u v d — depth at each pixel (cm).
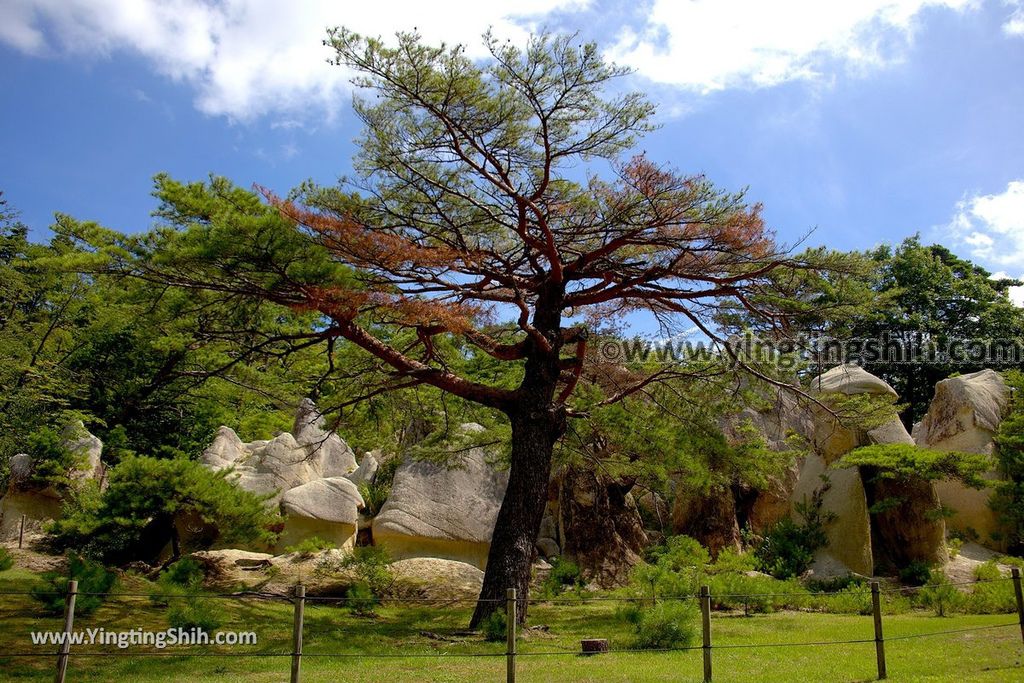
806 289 1664
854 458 2375
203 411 3331
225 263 1303
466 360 2092
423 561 2125
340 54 1429
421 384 1905
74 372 3033
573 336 1711
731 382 1870
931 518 2402
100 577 1362
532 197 1600
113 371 3059
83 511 1883
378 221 1642
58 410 2877
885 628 1471
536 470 1567
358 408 1956
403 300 1396
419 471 2417
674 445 1833
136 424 3181
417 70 1421
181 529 2048
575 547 2342
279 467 2394
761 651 1208
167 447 2944
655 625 1265
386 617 1636
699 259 1642
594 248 1800
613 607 1861
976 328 4047
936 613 1711
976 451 2806
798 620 1631
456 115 1493
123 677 991
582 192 1675
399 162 1577
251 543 2131
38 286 3183
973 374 3105
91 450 2470
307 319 1722
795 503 2645
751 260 1609
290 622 1463
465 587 2014
